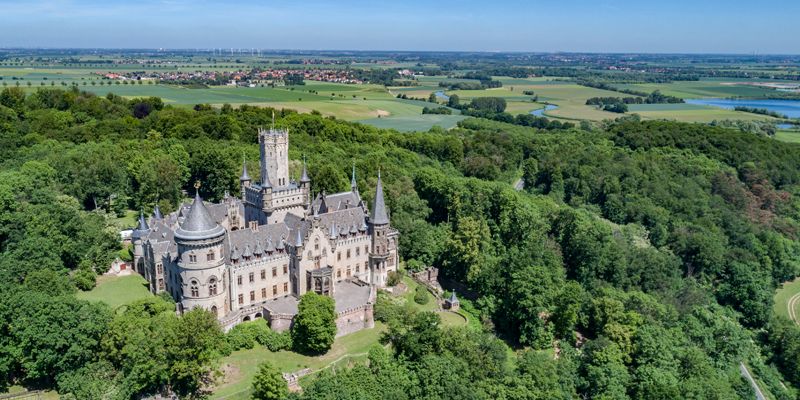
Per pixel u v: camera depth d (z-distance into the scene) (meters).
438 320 126.19
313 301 120.00
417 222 182.62
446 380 106.31
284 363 116.25
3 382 104.19
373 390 101.81
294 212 154.38
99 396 97.06
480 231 172.75
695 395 121.06
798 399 146.75
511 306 144.75
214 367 105.00
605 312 145.88
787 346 162.00
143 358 100.62
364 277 154.75
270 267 134.12
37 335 99.50
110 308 115.12
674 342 140.12
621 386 124.12
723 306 189.50
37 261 130.62
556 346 144.38
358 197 172.88
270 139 147.50
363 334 129.62
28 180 164.88
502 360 124.56
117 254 153.88
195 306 122.62
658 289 181.50
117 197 189.88
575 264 183.12
